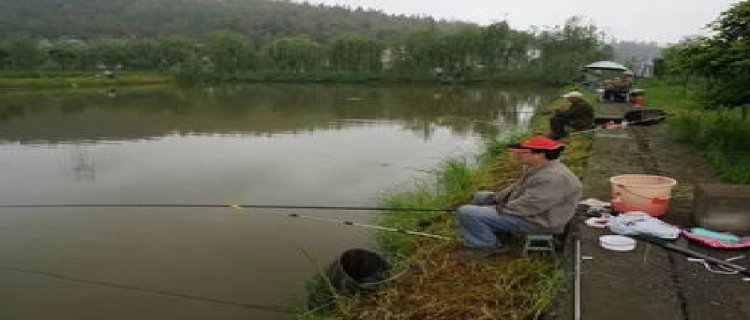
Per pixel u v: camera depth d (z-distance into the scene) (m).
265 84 50.53
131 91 40.00
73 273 6.68
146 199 9.72
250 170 11.90
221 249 7.32
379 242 6.99
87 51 54.28
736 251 5.00
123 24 99.19
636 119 13.64
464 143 15.41
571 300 4.24
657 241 5.16
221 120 21.44
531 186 5.21
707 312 3.97
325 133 17.69
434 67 52.16
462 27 58.41
